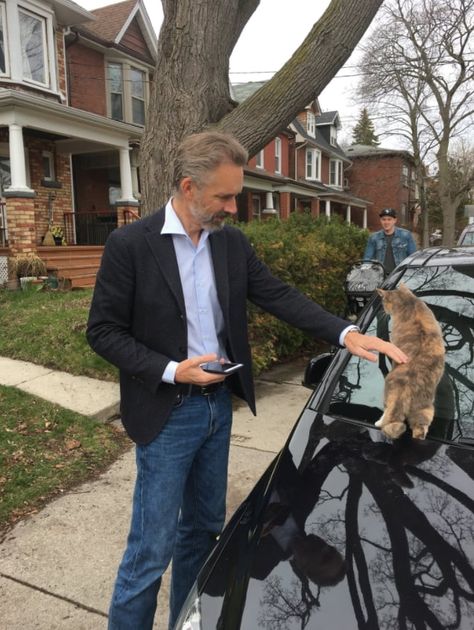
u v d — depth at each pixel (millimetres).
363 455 1802
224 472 2092
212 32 4957
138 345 1758
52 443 3982
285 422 4512
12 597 2504
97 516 3135
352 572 1366
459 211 40469
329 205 28375
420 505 1549
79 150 12391
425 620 1221
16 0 10891
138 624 1860
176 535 2078
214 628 1343
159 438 1841
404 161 37375
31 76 11688
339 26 4785
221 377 1706
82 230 13352
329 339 1896
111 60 14734
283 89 4883
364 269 5422
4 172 11320
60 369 5309
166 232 1760
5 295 8359
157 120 5121
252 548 1541
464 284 2449
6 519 3109
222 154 1629
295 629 1256
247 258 2010
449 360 2111
